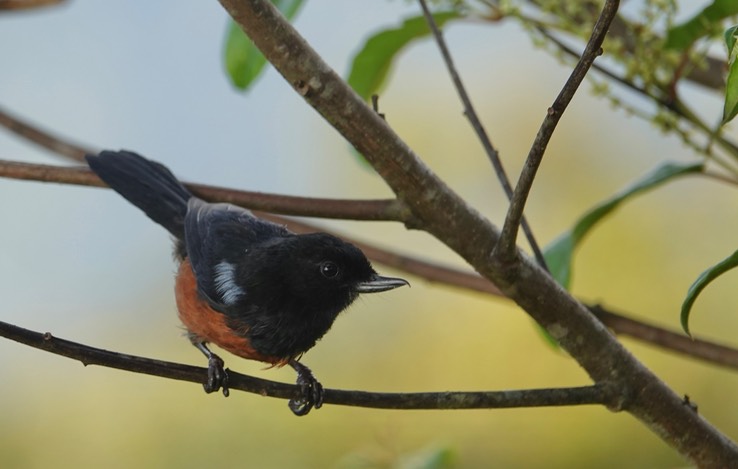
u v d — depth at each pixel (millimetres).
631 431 12133
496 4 7645
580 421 12250
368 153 5914
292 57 5570
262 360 7664
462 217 6086
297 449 12430
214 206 8047
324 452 12320
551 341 7055
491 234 6125
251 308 7348
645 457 12047
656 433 6242
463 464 12164
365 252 7680
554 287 6070
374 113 5848
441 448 8016
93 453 12773
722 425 11953
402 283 7445
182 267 7855
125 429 12898
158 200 8305
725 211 12750
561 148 13430
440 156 13688
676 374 12227
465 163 13586
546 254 7078
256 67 7762
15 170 6941
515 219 5688
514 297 6098
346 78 8352
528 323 12883
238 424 12703
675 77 6543
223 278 7406
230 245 7594
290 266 7328
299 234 7645
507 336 12898
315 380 7680
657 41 6574
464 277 7469
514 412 12273
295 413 7605
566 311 6094
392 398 5684
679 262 12750
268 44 5531
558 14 6801
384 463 8094
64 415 13008
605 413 12227
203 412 12852
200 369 5754
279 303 7371
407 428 12234
